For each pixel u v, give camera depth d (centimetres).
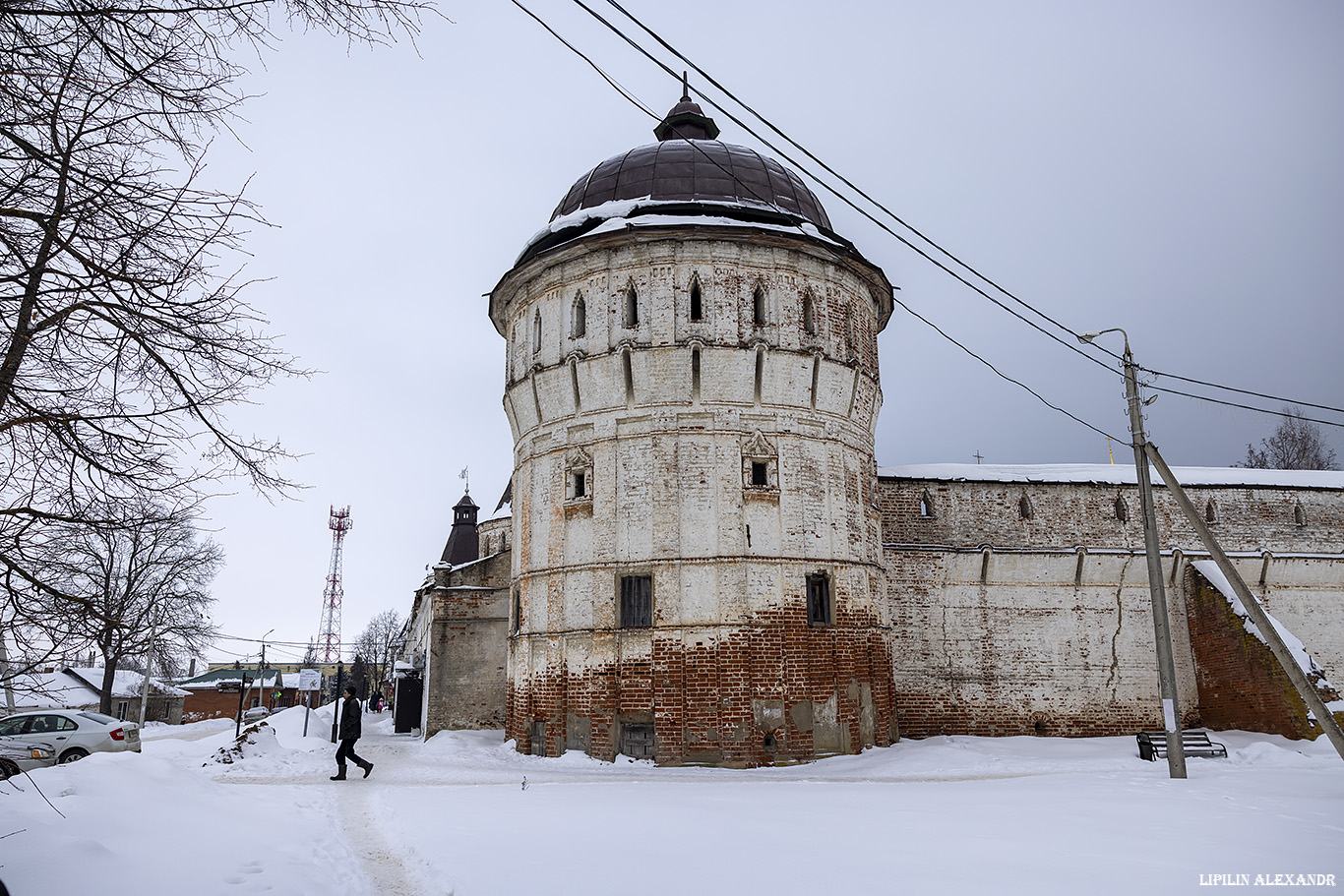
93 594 912
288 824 1206
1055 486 3259
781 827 1143
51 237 699
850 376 2664
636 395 2506
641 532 2431
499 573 3516
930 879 841
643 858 946
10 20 686
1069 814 1261
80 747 2234
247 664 8838
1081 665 3116
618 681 2378
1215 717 3097
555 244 2703
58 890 772
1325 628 3328
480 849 1012
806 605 2433
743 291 2553
